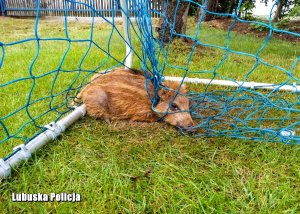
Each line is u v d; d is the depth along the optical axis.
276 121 1.01
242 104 1.12
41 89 1.19
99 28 3.01
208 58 1.73
